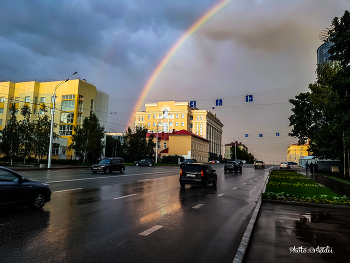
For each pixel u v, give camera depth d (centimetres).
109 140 7725
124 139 5662
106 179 1927
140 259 446
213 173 1775
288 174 3278
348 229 700
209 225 707
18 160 4147
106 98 6719
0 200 727
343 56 2188
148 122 11594
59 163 4141
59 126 5653
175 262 440
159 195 1230
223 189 1634
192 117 11406
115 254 465
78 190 1288
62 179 1819
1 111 6041
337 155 3050
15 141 3416
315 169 3894
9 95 6022
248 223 741
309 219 824
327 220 812
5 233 567
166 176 2411
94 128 4038
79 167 3625
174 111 11150
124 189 1392
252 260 468
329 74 2591
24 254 450
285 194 1297
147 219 739
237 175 3125
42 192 838
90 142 3941
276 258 479
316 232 665
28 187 795
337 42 2186
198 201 1113
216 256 477
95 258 444
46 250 473
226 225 716
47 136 3644
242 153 12850
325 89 2575
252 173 3625
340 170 3909
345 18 2116
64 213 778
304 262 461
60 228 617
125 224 675
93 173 2564
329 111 2258
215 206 1014
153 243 535
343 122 1997
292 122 4059
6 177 762
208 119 11456
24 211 793
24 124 3569
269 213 917
